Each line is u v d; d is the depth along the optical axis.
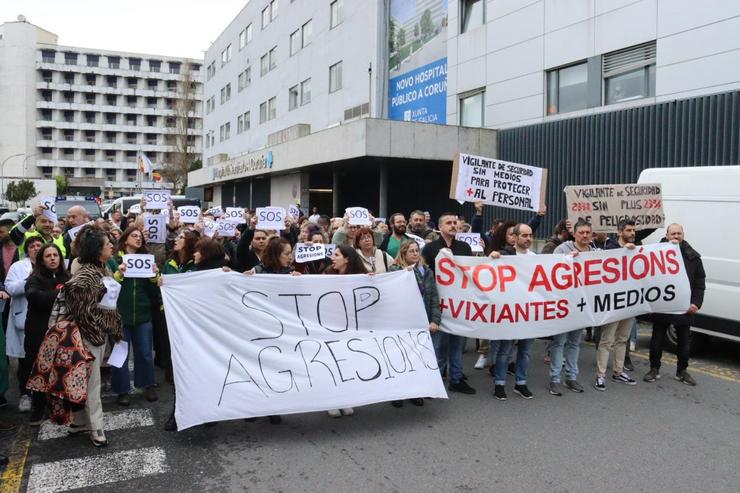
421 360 5.69
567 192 7.27
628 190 7.37
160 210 10.12
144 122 101.06
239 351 5.07
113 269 5.91
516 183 8.34
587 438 5.00
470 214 19.58
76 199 22.80
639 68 14.56
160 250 7.74
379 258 6.74
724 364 7.66
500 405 5.90
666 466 4.44
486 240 10.51
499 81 18.81
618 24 14.94
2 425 5.17
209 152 56.72
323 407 5.08
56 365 4.45
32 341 5.42
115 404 5.91
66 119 98.88
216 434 5.09
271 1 39.69
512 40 18.28
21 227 7.31
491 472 4.33
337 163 21.11
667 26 13.74
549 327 6.17
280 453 4.68
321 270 7.07
